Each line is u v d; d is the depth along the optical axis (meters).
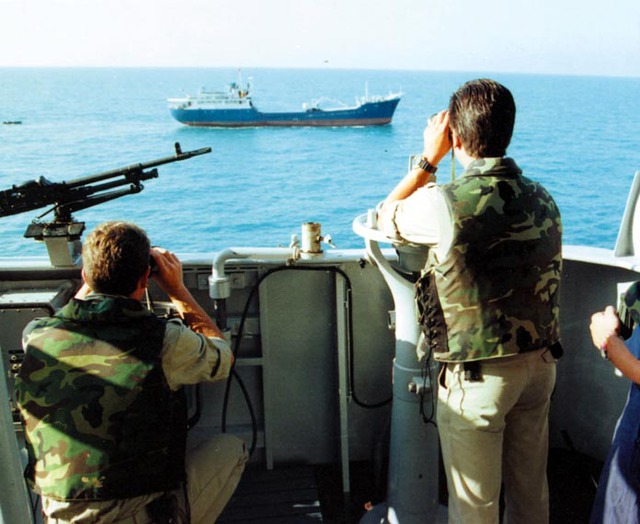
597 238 35.59
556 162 58.09
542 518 1.97
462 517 1.86
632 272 2.68
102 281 1.62
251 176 52.69
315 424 2.90
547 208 1.72
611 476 1.74
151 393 1.56
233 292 2.74
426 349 2.05
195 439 2.03
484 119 1.66
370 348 2.83
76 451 1.51
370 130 75.06
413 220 1.77
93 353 1.56
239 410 2.87
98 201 2.61
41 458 1.53
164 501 1.62
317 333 2.80
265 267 2.69
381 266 2.14
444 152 1.89
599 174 52.88
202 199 45.38
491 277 1.65
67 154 62.34
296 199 45.94
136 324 1.62
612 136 77.62
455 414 1.81
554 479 2.83
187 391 2.64
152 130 79.06
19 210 2.49
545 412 1.89
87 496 1.51
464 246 1.64
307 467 2.93
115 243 1.61
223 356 1.80
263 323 2.73
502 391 1.72
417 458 2.26
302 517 2.56
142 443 1.55
